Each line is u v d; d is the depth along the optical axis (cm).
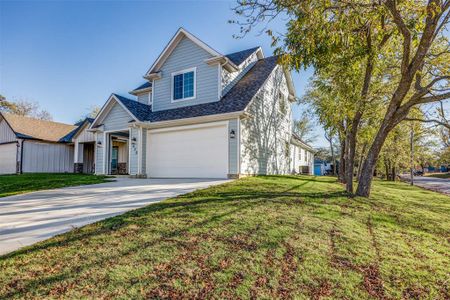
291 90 1761
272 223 455
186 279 283
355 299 264
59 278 279
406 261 350
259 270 305
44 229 426
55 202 646
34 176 1431
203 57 1280
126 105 1320
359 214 565
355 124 834
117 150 1959
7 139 1953
